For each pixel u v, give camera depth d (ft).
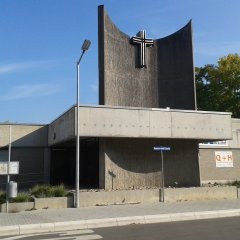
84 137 68.85
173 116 71.36
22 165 94.58
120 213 52.54
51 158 99.71
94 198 61.77
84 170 95.91
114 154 71.92
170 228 42.47
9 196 55.52
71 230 43.27
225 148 101.45
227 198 71.05
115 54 79.51
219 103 146.41
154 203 63.98
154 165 74.84
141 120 68.85
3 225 43.80
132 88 81.35
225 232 39.11
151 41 84.79
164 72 84.89
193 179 77.51
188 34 83.61
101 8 78.02
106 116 66.59
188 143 78.28
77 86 62.85
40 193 60.80
